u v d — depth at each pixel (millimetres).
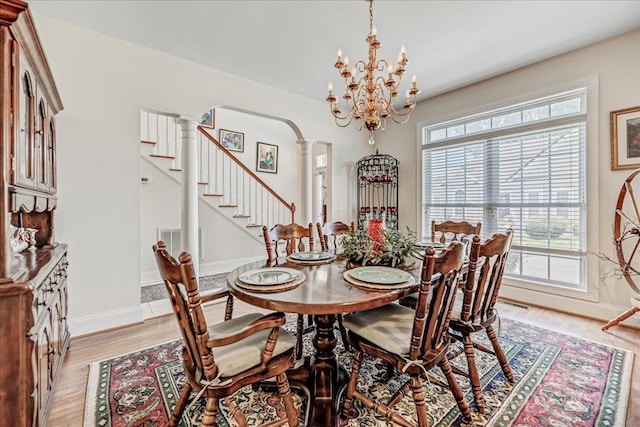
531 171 3357
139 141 2863
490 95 3607
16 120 1318
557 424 1523
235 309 3225
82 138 2576
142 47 2869
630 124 2662
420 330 1346
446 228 2953
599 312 2869
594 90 2850
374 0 2209
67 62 2502
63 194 2500
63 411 1618
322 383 1666
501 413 1610
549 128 3178
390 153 4828
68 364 2098
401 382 1899
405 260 2113
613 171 2770
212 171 5402
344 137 4742
